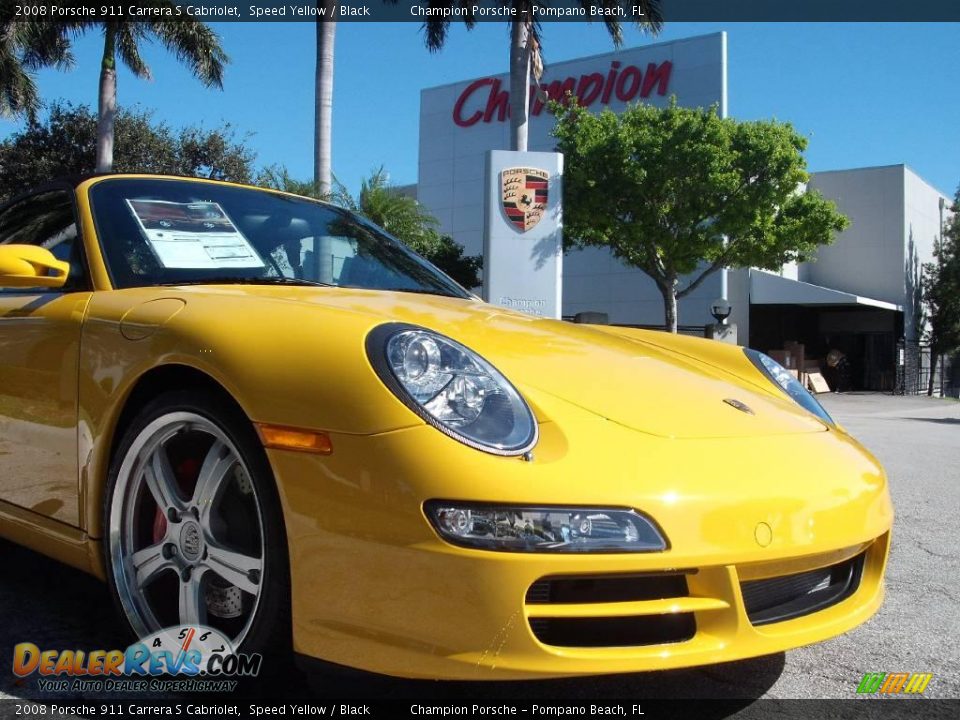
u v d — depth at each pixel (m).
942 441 9.07
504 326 2.37
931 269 31.81
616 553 1.61
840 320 30.89
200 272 2.53
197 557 1.95
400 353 1.74
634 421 1.91
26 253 2.31
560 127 20.73
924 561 3.56
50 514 2.32
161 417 1.97
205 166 23.39
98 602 2.58
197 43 19.23
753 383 2.68
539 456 1.68
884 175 29.70
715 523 1.71
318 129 14.30
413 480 1.58
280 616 1.74
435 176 32.09
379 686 1.68
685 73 27.41
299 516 1.68
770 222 19.84
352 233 3.15
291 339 1.81
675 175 19.47
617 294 28.64
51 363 2.31
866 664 2.40
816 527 1.85
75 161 23.12
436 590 1.56
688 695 2.14
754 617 1.84
